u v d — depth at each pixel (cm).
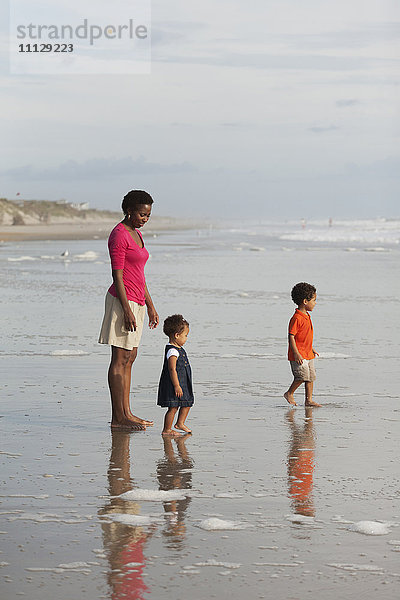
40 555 439
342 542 459
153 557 437
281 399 908
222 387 977
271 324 1566
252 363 1144
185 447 690
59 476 597
